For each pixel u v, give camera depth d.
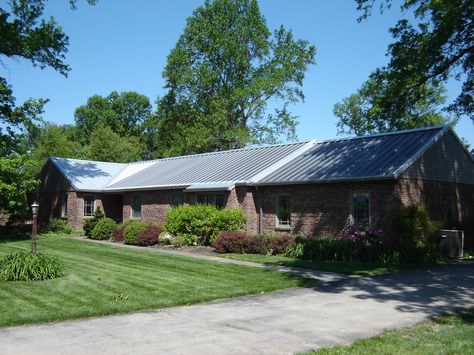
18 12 25.56
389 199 18.83
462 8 18.50
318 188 21.33
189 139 44.34
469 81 21.44
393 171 18.47
